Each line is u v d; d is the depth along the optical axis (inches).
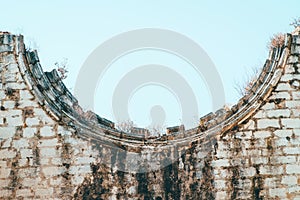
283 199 604.4
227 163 617.6
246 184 609.9
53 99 625.0
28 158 605.9
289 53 639.1
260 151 618.2
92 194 605.6
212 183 612.7
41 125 615.5
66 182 605.0
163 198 611.2
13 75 623.8
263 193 606.5
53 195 599.8
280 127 623.2
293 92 631.8
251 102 632.4
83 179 608.7
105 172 614.9
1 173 600.4
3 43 629.9
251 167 614.2
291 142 618.8
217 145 623.8
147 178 618.2
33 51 636.1
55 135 615.5
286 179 609.3
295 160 613.6
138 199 610.5
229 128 626.8
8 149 606.5
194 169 619.8
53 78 641.0
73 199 601.3
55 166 607.2
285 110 627.2
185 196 611.5
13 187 597.9
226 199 606.9
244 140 622.8
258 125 625.3
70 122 621.0
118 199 607.8
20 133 611.5
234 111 635.5
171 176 619.2
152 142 630.5
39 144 610.9
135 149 626.5
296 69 636.7
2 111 614.9
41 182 601.6
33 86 621.6
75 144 616.7
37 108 618.8
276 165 613.3
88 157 615.8
